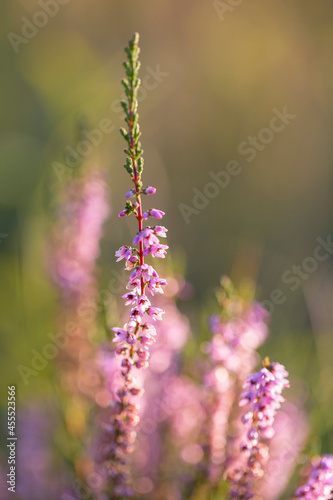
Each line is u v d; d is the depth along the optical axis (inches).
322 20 562.9
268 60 543.8
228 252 438.9
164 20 538.9
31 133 378.6
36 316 289.6
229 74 531.5
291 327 360.8
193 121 510.3
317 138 525.3
